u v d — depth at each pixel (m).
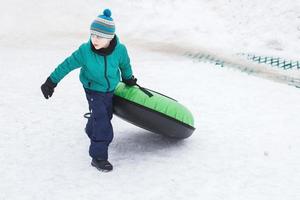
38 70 9.68
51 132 6.47
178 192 4.92
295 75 10.27
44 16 14.70
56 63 10.32
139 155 5.80
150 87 8.69
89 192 4.87
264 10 14.75
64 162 5.57
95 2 15.81
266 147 6.14
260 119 7.19
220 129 6.73
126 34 13.69
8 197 4.75
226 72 9.98
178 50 12.09
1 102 7.61
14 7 15.17
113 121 6.99
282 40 12.85
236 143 6.25
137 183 5.09
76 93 8.21
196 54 11.73
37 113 7.18
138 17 14.95
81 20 14.66
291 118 7.28
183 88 8.66
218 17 15.00
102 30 5.04
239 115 7.33
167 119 5.64
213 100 8.02
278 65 10.97
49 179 5.14
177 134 5.88
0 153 5.77
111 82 5.36
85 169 5.39
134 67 10.14
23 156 5.70
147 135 6.48
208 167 5.51
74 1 15.74
